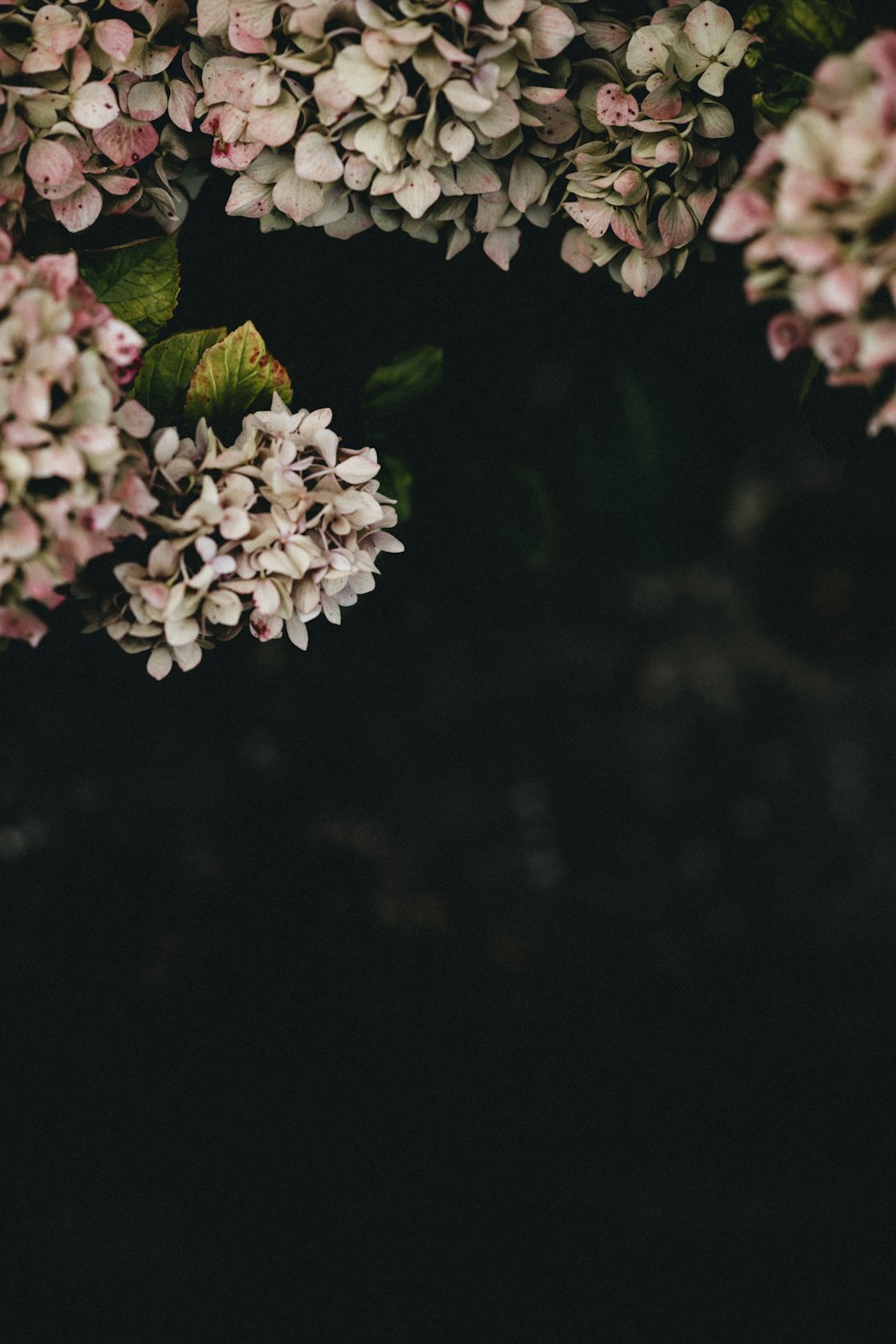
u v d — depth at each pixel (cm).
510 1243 221
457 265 189
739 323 211
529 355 201
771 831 255
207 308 186
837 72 159
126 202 175
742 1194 224
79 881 234
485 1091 226
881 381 164
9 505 161
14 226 173
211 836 241
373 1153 222
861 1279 220
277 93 170
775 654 258
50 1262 219
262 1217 221
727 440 242
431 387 186
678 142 172
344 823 247
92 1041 223
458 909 246
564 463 250
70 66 170
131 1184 221
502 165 174
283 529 167
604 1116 230
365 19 167
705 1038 239
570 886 252
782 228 160
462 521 209
